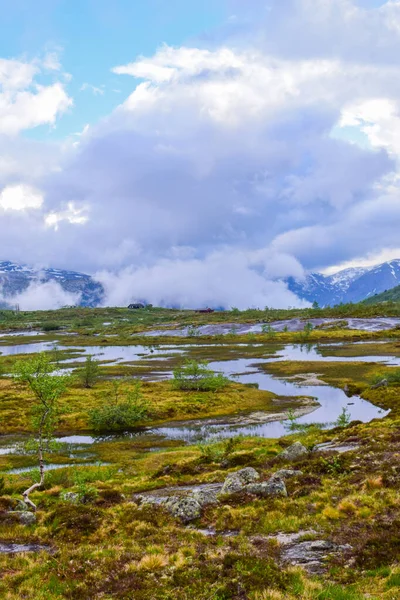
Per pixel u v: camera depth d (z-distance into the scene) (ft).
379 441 136.26
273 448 155.33
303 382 333.01
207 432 218.38
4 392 307.99
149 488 118.62
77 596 53.31
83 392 303.07
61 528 81.92
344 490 87.04
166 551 65.36
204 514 83.56
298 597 47.44
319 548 61.05
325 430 192.44
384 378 302.04
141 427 232.73
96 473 144.46
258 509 81.41
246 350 561.43
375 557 54.75
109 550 67.92
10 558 68.18
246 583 51.31
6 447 202.08
